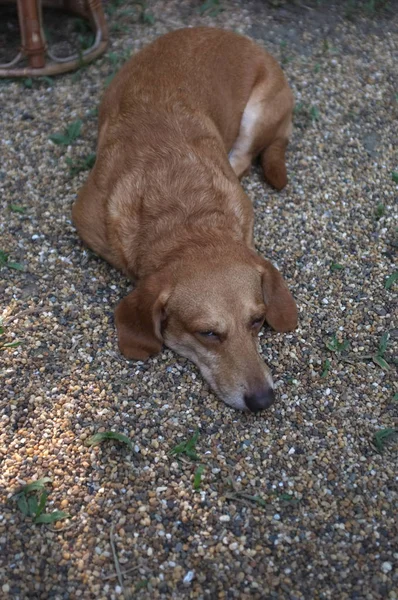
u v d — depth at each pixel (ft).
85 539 3.42
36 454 3.61
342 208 4.55
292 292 4.17
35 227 4.34
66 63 5.11
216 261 3.70
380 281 4.25
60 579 3.34
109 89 4.48
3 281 4.12
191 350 3.80
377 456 3.67
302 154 4.81
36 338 3.93
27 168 4.61
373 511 3.53
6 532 3.42
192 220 3.89
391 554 3.43
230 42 4.58
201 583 3.34
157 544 3.42
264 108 4.59
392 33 5.69
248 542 3.43
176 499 3.52
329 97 5.15
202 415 3.74
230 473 3.59
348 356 3.97
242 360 3.64
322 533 3.47
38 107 4.93
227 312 3.63
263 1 5.88
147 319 3.75
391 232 4.46
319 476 3.61
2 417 3.69
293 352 3.96
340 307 4.13
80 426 3.68
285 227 4.44
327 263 4.31
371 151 4.85
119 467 3.59
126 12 5.63
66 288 4.11
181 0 5.82
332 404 3.81
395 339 4.04
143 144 4.08
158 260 3.81
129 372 3.84
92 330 3.97
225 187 4.04
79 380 3.81
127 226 3.96
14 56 5.24
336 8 5.86
